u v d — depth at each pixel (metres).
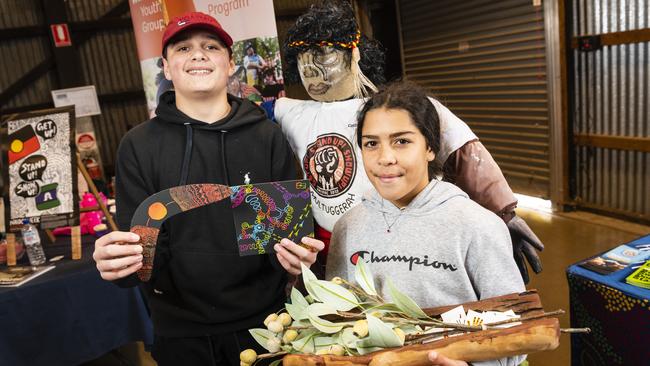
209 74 1.40
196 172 1.43
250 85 2.46
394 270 1.15
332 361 0.93
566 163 4.17
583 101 3.99
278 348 1.04
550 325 0.88
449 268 1.10
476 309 0.99
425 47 5.45
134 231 1.26
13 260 2.32
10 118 2.40
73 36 5.34
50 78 5.36
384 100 1.11
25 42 5.21
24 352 2.07
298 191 1.30
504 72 4.58
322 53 1.60
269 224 1.29
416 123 1.09
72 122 2.41
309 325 1.03
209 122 1.46
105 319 2.20
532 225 4.05
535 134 4.41
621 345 1.46
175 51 1.41
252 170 1.46
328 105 1.67
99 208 2.49
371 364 0.90
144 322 2.27
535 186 4.54
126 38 5.58
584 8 3.82
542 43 4.13
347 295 1.04
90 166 4.31
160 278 1.46
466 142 1.67
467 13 4.80
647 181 3.67
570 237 3.71
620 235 3.62
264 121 1.52
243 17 2.41
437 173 1.33
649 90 3.52
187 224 1.40
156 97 2.73
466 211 1.11
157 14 2.57
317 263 1.67
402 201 1.19
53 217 2.32
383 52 1.78
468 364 0.92
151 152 1.43
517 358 1.04
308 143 1.68
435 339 0.94
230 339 1.45
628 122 3.71
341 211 1.61
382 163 1.10
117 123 5.68
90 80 5.50
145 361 2.83
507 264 1.07
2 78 5.16
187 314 1.44
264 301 1.46
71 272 2.16
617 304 1.45
